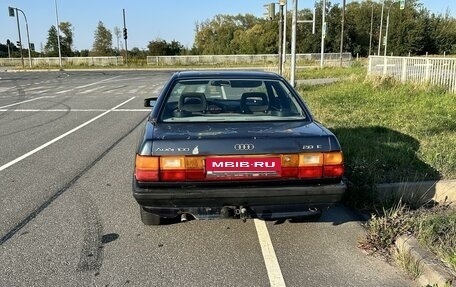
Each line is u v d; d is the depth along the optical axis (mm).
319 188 3299
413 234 3531
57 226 4148
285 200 3305
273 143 3262
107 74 35188
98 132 9047
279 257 3506
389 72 15508
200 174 3221
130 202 4801
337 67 34219
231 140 3246
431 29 67188
